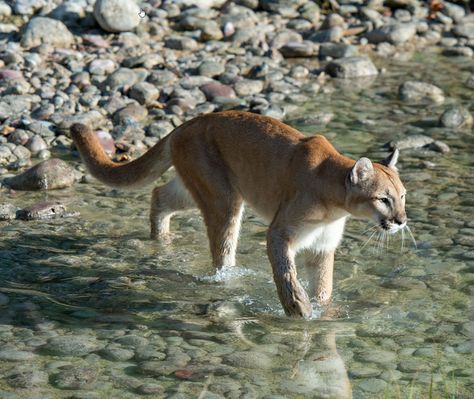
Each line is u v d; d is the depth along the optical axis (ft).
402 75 59.31
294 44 61.26
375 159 44.52
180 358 26.94
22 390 24.94
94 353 27.09
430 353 27.53
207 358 26.99
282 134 31.09
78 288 31.76
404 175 42.55
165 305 30.68
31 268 33.17
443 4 71.56
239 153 31.76
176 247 35.78
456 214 38.29
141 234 36.83
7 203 38.86
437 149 45.91
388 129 49.11
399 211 28.91
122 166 34.99
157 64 55.77
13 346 27.27
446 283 32.42
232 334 28.71
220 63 56.44
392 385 25.68
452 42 66.59
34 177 40.70
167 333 28.60
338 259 34.60
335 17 65.67
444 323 29.48
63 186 41.14
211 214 32.55
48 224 37.17
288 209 29.86
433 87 55.06
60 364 26.37
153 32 60.59
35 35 56.29
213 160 32.30
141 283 32.40
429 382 25.85
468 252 34.81
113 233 36.76
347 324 29.55
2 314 29.43
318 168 29.68
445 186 41.37
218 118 32.50
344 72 58.29
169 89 52.24
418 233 36.52
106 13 58.85
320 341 28.32
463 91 56.18
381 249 35.42
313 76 58.08
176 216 38.96
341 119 50.57
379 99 54.39
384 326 29.37
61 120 47.16
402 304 30.91
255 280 32.96
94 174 35.37
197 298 31.37
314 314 30.22
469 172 43.16
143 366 26.37
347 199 28.94
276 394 25.17
